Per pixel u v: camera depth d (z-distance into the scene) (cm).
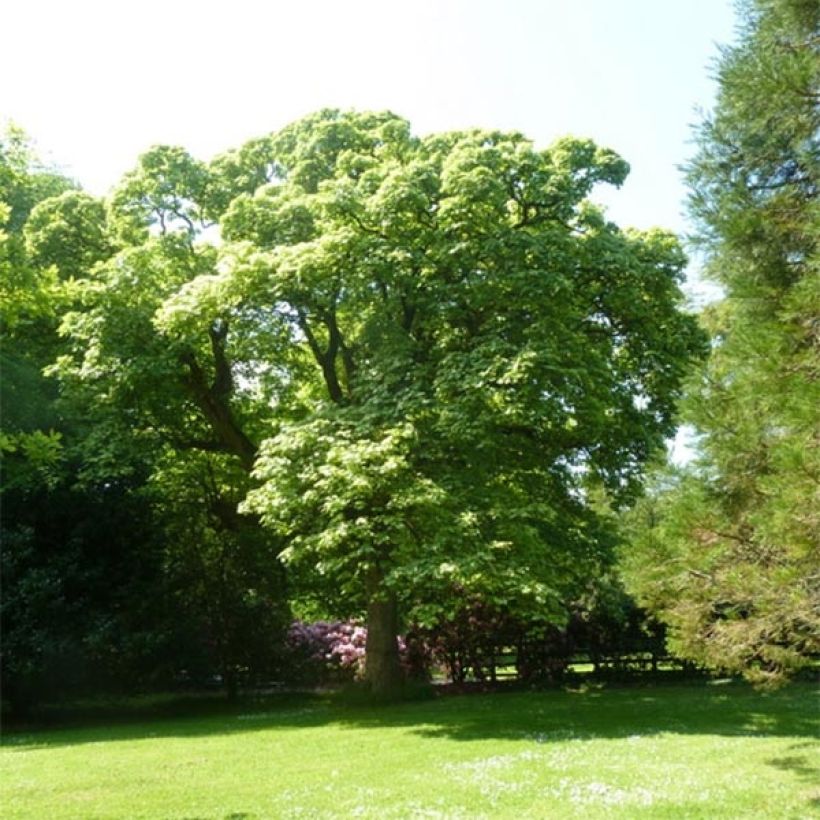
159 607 1973
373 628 1827
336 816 816
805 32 730
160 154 1980
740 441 764
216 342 1953
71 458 1855
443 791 907
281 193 1836
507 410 1423
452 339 1658
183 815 856
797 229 732
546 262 1570
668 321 1756
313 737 1354
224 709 1945
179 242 1889
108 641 1809
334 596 2223
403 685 1825
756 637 780
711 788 883
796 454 607
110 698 2072
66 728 1711
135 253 1800
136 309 1800
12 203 2328
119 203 1969
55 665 1795
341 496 1434
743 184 759
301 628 2300
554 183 1683
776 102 714
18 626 1714
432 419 1561
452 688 2145
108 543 1888
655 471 891
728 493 796
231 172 2045
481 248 1568
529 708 1617
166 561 2081
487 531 1493
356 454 1409
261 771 1077
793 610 730
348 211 1625
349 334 1966
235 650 2109
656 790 878
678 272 1788
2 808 907
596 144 1888
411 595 1636
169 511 2153
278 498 1471
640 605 926
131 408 1903
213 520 2220
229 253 1678
